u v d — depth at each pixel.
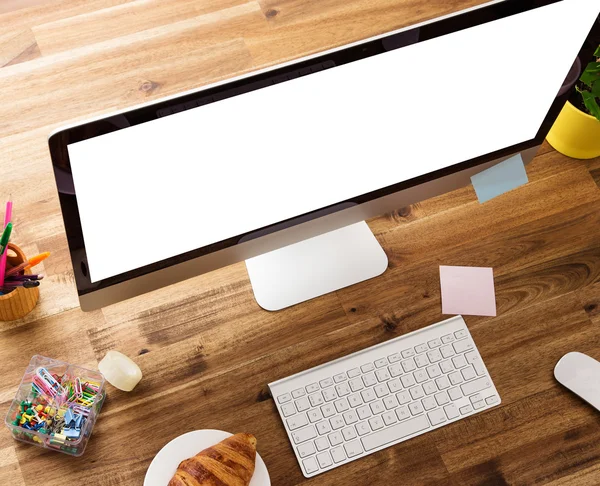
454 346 0.96
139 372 0.90
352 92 0.68
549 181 1.11
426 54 0.68
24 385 0.86
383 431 0.90
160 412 0.90
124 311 0.96
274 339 0.96
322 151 0.73
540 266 1.04
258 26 1.17
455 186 0.92
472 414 0.93
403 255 1.04
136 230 0.71
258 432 0.90
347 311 0.99
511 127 0.85
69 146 0.59
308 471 0.87
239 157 0.69
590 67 0.95
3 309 0.90
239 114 0.64
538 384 0.95
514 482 0.89
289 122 0.68
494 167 0.90
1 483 0.84
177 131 0.63
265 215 0.79
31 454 0.85
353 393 0.92
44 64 1.09
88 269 0.73
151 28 1.14
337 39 1.17
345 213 0.86
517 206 1.09
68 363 0.87
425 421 0.91
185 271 0.81
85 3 1.15
